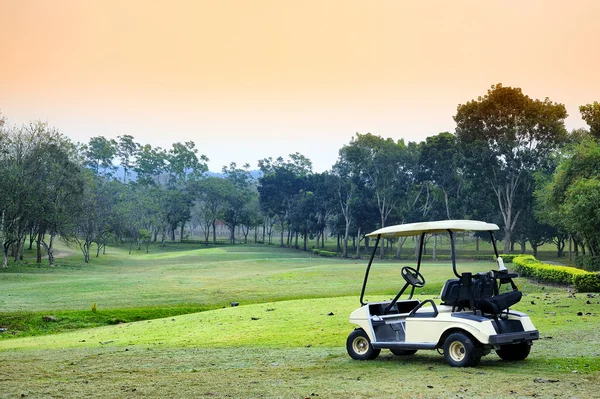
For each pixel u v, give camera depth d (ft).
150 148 583.17
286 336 53.57
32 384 32.09
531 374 30.76
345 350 43.60
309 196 385.70
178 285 136.05
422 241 38.58
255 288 129.29
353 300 87.71
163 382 31.63
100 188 369.50
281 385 29.63
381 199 330.75
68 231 233.96
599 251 162.50
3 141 215.10
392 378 30.83
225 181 467.93
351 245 452.76
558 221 193.57
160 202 448.24
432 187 319.27
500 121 251.19
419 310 38.75
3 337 75.31
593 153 178.50
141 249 411.95
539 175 244.42
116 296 113.60
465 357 33.24
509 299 34.65
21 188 208.33
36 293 118.32
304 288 128.77
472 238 430.61
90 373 36.22
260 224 474.08
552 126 248.52
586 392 25.72
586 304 67.31
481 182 267.39
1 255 270.46
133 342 55.93
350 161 319.27
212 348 48.39
